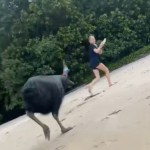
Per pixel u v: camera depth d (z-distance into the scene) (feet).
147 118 27.48
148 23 92.63
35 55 81.71
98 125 29.89
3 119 88.17
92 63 47.34
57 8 83.56
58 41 82.84
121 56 90.17
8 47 85.30
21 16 86.79
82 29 84.79
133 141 23.90
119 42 87.25
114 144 24.41
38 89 30.68
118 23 89.04
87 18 86.74
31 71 81.35
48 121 39.88
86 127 30.78
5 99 85.61
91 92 46.55
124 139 24.67
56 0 83.51
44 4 83.97
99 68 47.62
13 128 48.03
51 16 85.05
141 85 40.88
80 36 83.46
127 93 38.81
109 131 27.37
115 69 82.33
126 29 88.02
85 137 28.07
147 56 82.69
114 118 30.25
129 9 91.81
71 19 85.20
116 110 32.71
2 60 86.58
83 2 90.38
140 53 86.22
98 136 27.09
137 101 33.24
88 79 82.43
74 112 39.50
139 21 90.48
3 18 92.32
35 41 82.38
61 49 81.41
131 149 22.77
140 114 28.96
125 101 35.35
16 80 81.35
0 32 92.32
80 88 73.87
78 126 32.42
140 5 93.20
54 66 81.71
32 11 86.99
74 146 26.91
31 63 81.97
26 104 31.30
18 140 38.11
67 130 32.24
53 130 34.88
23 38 87.35
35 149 30.94
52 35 82.84
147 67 59.72
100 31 88.69
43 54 80.74
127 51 90.38
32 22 85.56
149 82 41.22
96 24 88.74
